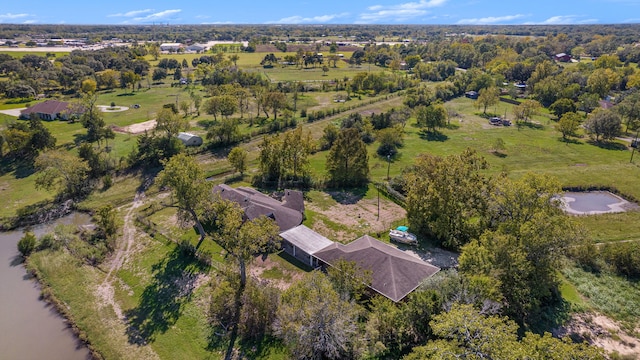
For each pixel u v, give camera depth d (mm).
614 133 82688
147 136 74062
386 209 54000
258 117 103625
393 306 31562
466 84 142500
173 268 40844
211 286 37750
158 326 33125
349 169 60000
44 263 41844
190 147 76375
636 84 126125
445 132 93312
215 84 143375
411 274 35906
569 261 41219
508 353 20844
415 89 126375
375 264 36938
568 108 102438
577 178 64000
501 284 32031
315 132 91125
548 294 33000
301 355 28047
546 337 21531
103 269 41094
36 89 128125
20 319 34219
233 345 30938
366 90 143000
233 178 64438
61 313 34969
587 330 31984
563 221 34688
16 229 50656
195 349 30719
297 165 61625
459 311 24594
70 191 58969
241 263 35688
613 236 46906
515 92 131750
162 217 52312
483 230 41875
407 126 98625
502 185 40375
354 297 33062
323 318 27875
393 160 73562
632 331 31953
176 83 154750
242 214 46688
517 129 95438
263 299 32938
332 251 39688
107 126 91375
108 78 143500
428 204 44062
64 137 83125
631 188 60219
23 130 72875
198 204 45031
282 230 45875
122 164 66500
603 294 36312
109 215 46969
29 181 63531
